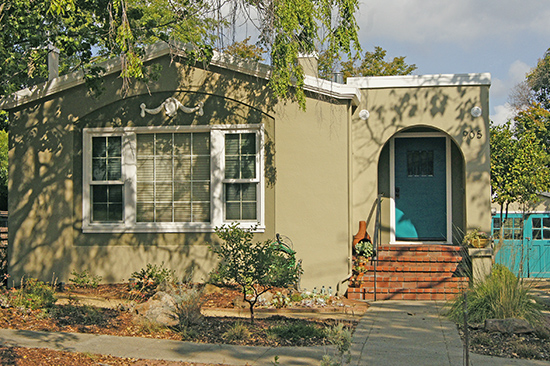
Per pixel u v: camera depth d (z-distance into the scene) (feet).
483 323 27.27
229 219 37.65
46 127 38.40
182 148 38.27
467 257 37.70
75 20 32.65
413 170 43.45
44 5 30.17
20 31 32.73
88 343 23.15
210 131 37.83
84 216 38.04
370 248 38.40
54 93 38.24
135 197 38.19
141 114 38.06
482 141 39.34
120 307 29.55
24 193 38.40
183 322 26.35
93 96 38.14
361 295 35.91
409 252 39.88
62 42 32.71
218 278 27.99
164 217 38.22
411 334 25.89
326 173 36.60
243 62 36.88
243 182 37.45
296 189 36.83
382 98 40.50
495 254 33.71
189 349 22.81
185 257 37.40
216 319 28.40
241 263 27.43
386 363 21.31
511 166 48.29
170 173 38.27
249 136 37.68
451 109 39.68
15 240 38.29
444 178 43.04
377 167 41.19
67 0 27.25
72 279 35.83
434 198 43.11
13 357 20.20
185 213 38.09
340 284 36.22
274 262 26.61
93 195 38.52
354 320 29.27
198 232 37.63
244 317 29.71
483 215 39.19
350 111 37.58
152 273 35.81
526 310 27.20
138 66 30.73
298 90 34.01
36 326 25.39
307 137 36.83
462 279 36.22
